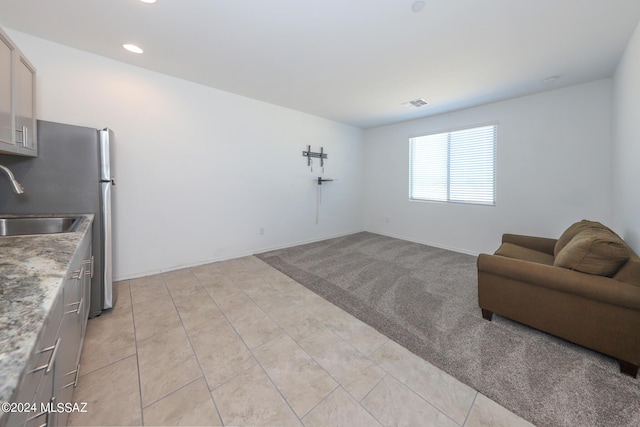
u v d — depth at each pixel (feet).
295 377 4.97
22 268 2.95
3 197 6.09
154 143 9.73
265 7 5.87
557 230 10.84
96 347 5.70
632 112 6.77
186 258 10.89
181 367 5.18
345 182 17.62
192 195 10.85
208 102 10.97
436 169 14.97
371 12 5.98
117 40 7.38
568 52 7.66
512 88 10.50
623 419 4.05
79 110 8.17
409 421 4.05
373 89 10.78
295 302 7.97
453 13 5.98
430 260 12.33
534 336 6.20
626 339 4.85
